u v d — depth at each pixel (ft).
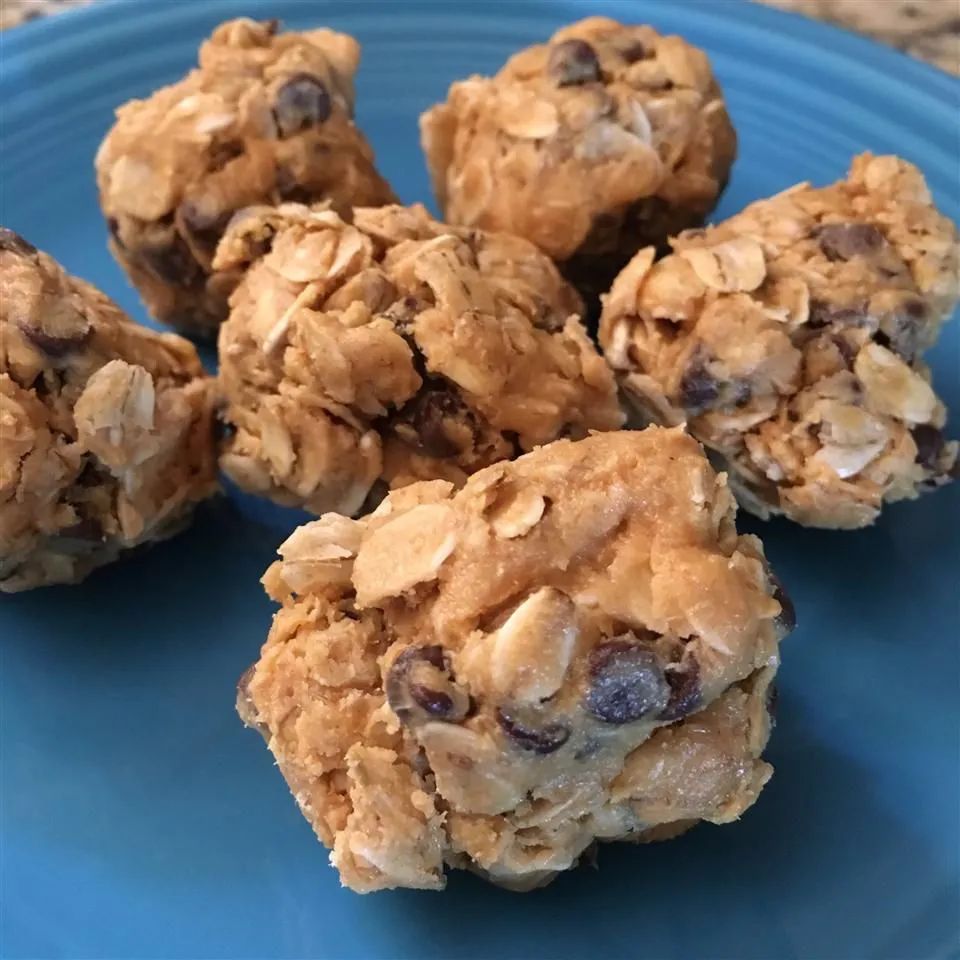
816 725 0.36
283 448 0.36
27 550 0.36
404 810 0.28
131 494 0.36
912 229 0.39
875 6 0.62
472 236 0.39
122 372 0.35
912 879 0.32
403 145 0.52
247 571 0.39
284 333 0.36
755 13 0.54
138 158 0.42
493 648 0.27
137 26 0.52
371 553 0.29
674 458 0.30
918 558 0.39
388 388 0.35
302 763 0.29
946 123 0.50
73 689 0.36
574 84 0.43
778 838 0.33
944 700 0.36
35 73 0.50
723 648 0.27
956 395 0.43
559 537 0.28
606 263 0.45
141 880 0.32
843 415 0.36
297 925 0.31
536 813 0.28
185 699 0.36
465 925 0.31
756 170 0.51
